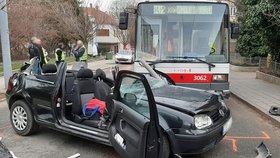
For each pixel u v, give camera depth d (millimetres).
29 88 6219
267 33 15195
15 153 5480
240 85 14070
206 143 4691
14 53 29891
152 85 5773
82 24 36219
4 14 11430
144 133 3920
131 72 4336
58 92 5750
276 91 12164
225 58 8312
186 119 4621
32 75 6414
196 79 8227
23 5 28094
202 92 5633
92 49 44219
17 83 6535
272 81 15039
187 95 5340
